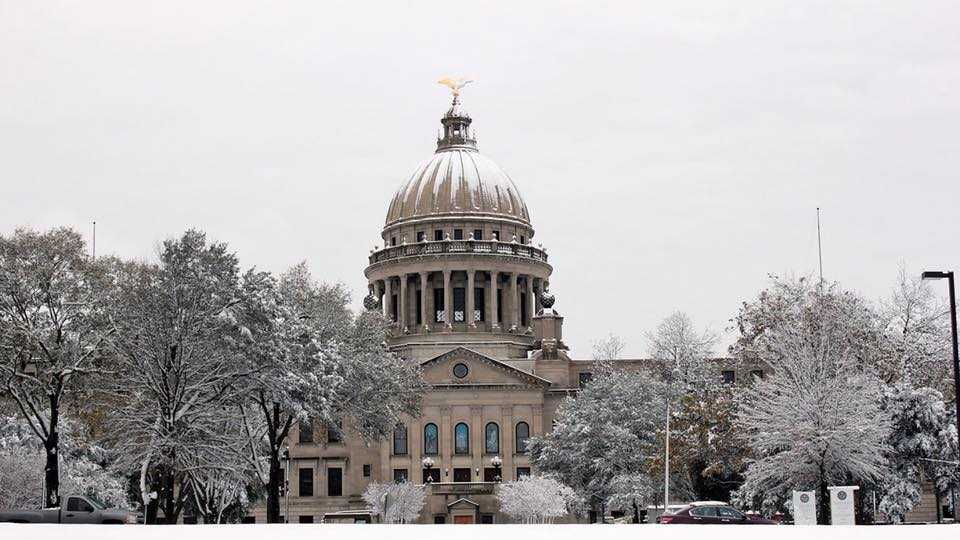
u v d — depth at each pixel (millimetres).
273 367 70188
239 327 69000
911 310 88188
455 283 157375
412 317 156250
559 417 121375
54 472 68812
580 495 112375
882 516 80812
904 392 75750
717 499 104250
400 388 94250
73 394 73188
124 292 70188
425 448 138500
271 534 33844
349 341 87500
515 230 160375
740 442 85312
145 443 70562
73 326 70812
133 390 71750
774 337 82125
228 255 71188
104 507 55875
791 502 71562
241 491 95938
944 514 101250
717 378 112062
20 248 71312
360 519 123562
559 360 143625
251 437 76750
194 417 70625
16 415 78562
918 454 75375
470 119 169250
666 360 112938
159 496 73750
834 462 68875
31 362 70312
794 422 69562
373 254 160875
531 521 110375
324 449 139125
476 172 161375
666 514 57500
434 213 158500
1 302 69938
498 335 154000
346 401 83625
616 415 110875
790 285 91812
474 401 138875
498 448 138250
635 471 107375
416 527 36156
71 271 73562
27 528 35344
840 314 82062
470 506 132875
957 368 50688
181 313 68750
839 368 72250
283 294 77312
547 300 150250
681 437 92000
